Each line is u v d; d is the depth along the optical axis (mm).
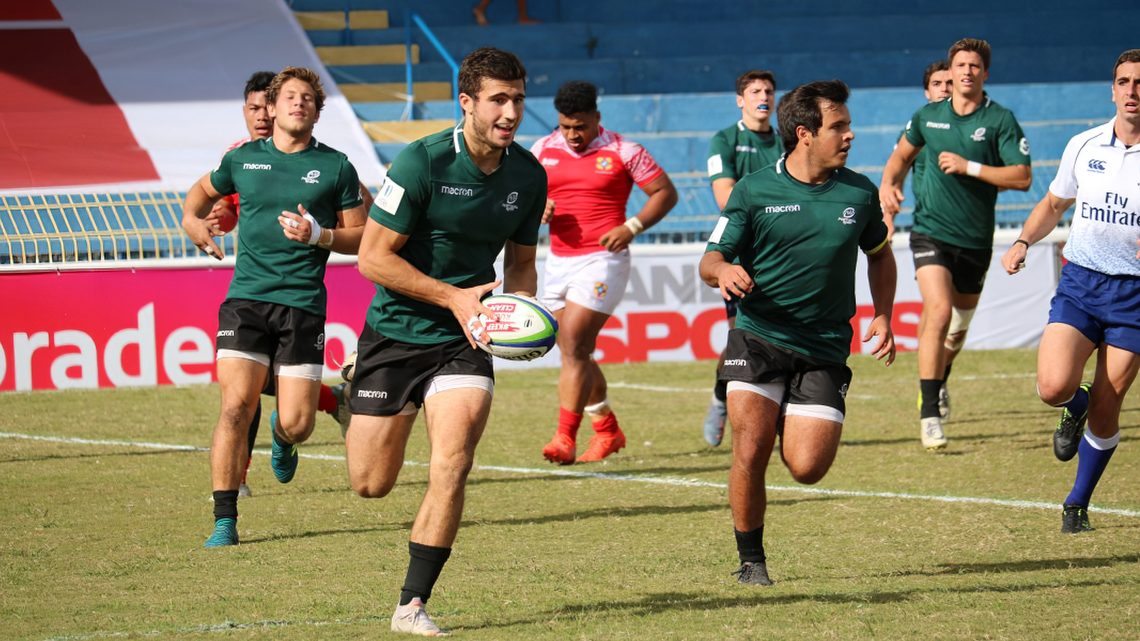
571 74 50031
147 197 38562
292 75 15367
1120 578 12539
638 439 22969
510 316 11281
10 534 15602
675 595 12180
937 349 20828
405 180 11086
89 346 29562
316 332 15438
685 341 32812
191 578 13219
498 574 13242
